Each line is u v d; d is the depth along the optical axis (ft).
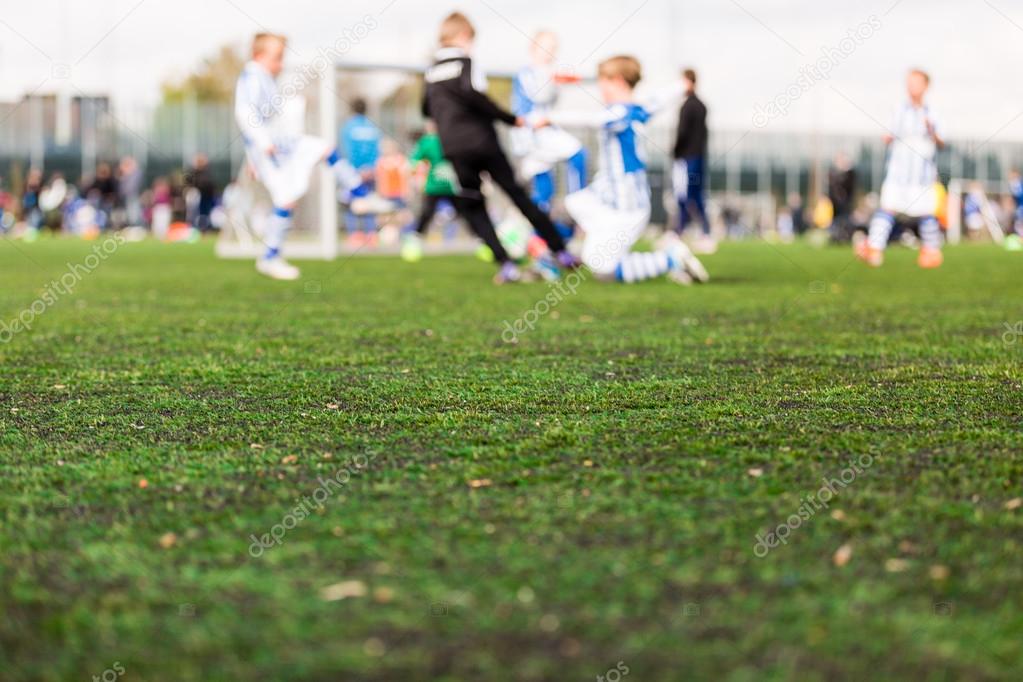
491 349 18.54
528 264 41.63
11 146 112.47
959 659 6.18
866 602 6.91
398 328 21.50
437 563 7.61
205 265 43.42
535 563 7.59
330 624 6.64
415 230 47.57
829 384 14.84
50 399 14.01
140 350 18.53
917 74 40.04
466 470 10.14
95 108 113.39
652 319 23.13
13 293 29.89
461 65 30.71
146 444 11.40
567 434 11.64
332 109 46.09
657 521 8.51
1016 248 65.92
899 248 67.10
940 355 17.67
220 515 8.80
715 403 13.43
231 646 6.39
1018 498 9.09
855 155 111.04
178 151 115.34
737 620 6.66
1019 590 7.10
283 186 33.91
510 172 31.12
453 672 6.06
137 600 7.05
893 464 10.25
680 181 52.95
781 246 70.79
